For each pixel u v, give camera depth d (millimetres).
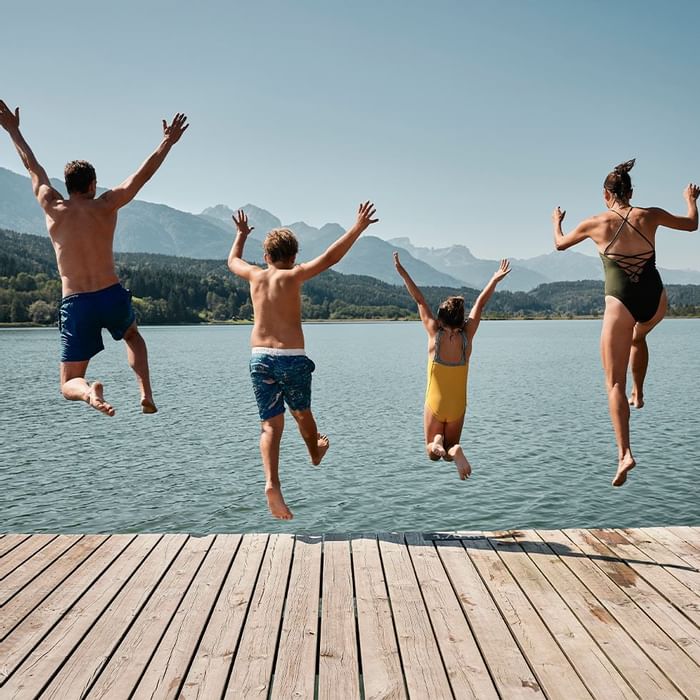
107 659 3873
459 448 5168
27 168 5051
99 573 5145
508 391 29656
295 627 4277
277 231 4992
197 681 3648
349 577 5070
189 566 5281
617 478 4562
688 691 3520
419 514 11992
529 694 3512
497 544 5766
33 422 21797
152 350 69500
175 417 22875
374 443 17984
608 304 4688
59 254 4809
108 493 13328
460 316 5477
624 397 4625
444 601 4652
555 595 4730
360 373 41312
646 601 4621
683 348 63156
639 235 4680
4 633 4191
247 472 14977
